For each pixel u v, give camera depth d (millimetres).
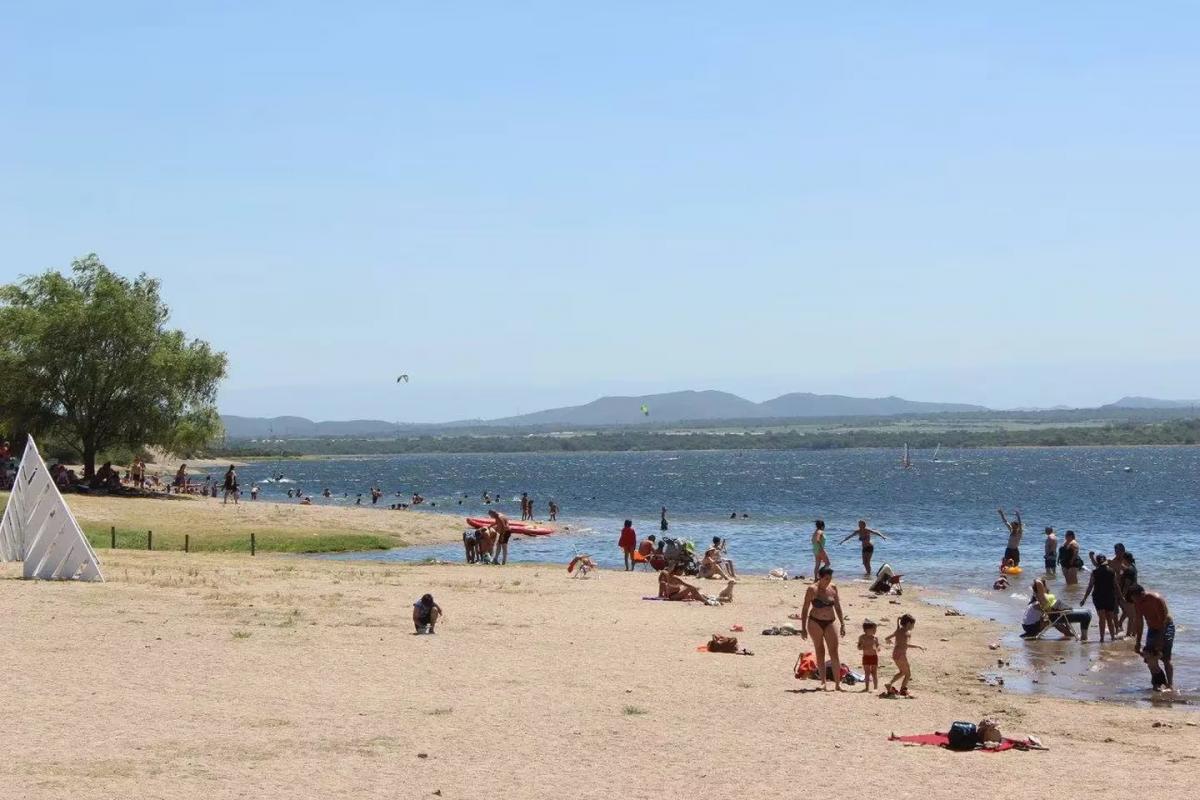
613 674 19469
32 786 11531
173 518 53438
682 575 38781
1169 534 62688
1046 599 26844
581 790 12242
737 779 12867
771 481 155625
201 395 68875
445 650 21094
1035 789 12781
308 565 38406
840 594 34906
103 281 67375
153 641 20422
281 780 12172
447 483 160000
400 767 12906
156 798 11305
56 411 66312
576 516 83125
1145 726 17141
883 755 14211
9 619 22328
